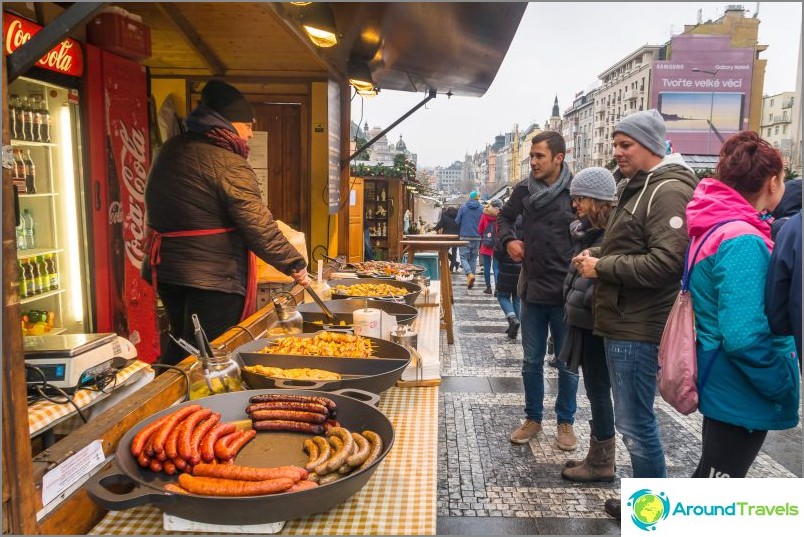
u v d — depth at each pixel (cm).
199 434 162
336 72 689
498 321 923
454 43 557
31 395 232
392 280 485
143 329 524
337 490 139
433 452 188
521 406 519
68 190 438
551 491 363
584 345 357
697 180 281
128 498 130
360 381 215
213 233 329
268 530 140
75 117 434
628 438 293
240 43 570
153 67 640
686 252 249
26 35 352
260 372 224
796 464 412
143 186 517
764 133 8719
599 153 10550
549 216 399
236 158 328
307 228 682
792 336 222
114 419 173
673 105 7144
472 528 321
